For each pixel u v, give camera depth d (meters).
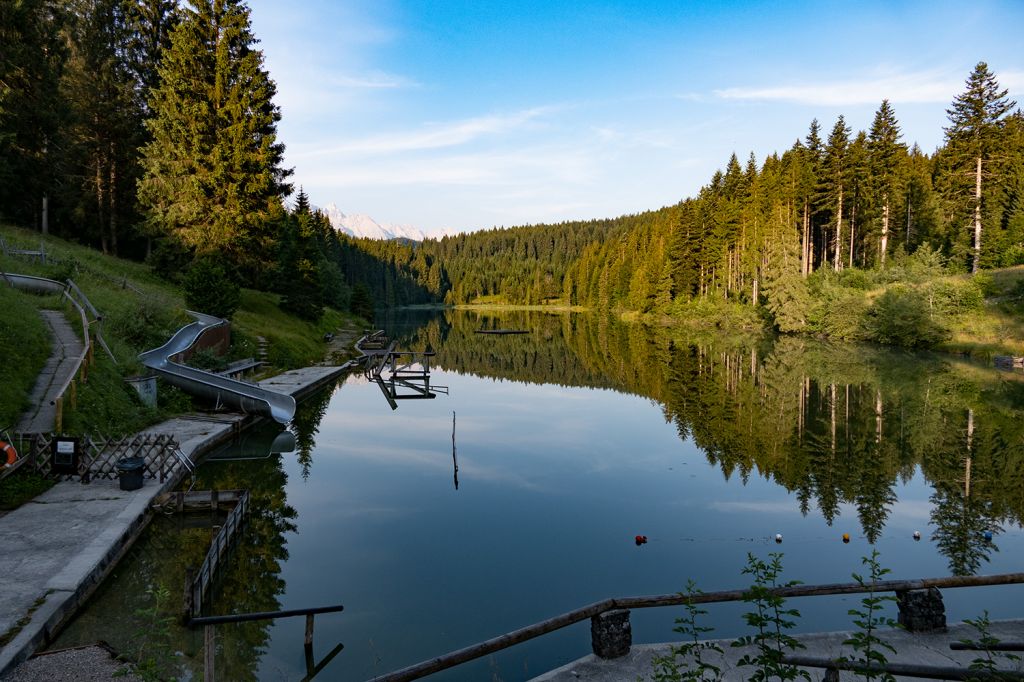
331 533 13.89
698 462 20.69
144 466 14.24
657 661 6.38
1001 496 16.66
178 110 41.03
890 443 22.42
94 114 41.22
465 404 32.53
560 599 10.82
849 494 17.06
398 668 8.49
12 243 32.09
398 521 14.80
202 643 8.62
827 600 10.62
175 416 22.11
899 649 7.42
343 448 22.27
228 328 33.34
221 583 10.98
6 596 8.82
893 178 61.69
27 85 37.72
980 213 57.69
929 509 15.72
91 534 11.16
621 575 11.89
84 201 42.06
